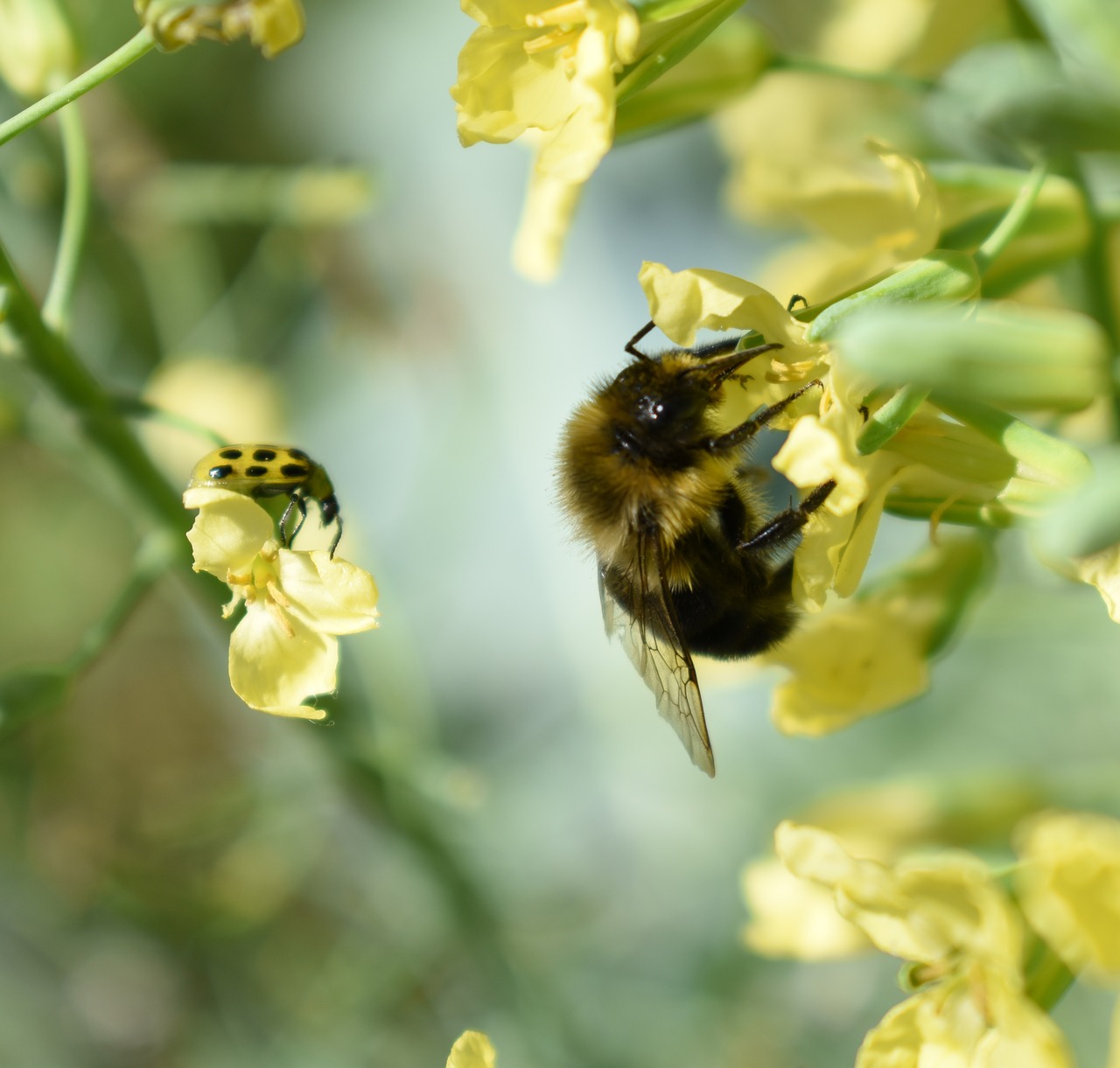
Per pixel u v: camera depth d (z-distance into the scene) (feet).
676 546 0.59
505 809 0.77
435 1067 0.75
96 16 0.75
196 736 0.84
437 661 0.80
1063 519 0.52
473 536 0.81
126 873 0.76
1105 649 0.76
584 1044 0.72
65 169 0.72
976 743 0.77
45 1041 0.77
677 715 0.60
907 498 0.55
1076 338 0.52
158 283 0.75
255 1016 0.77
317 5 0.87
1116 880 0.53
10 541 0.87
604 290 0.81
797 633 0.59
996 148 0.59
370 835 0.72
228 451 0.56
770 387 0.56
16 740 0.78
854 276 0.59
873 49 0.67
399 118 0.86
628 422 0.59
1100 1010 0.73
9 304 0.59
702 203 0.80
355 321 0.79
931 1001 0.54
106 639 0.61
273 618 0.55
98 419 0.60
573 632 0.80
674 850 0.78
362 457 0.83
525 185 0.83
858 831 0.62
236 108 0.86
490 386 0.81
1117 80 0.54
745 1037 0.75
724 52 0.60
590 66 0.54
